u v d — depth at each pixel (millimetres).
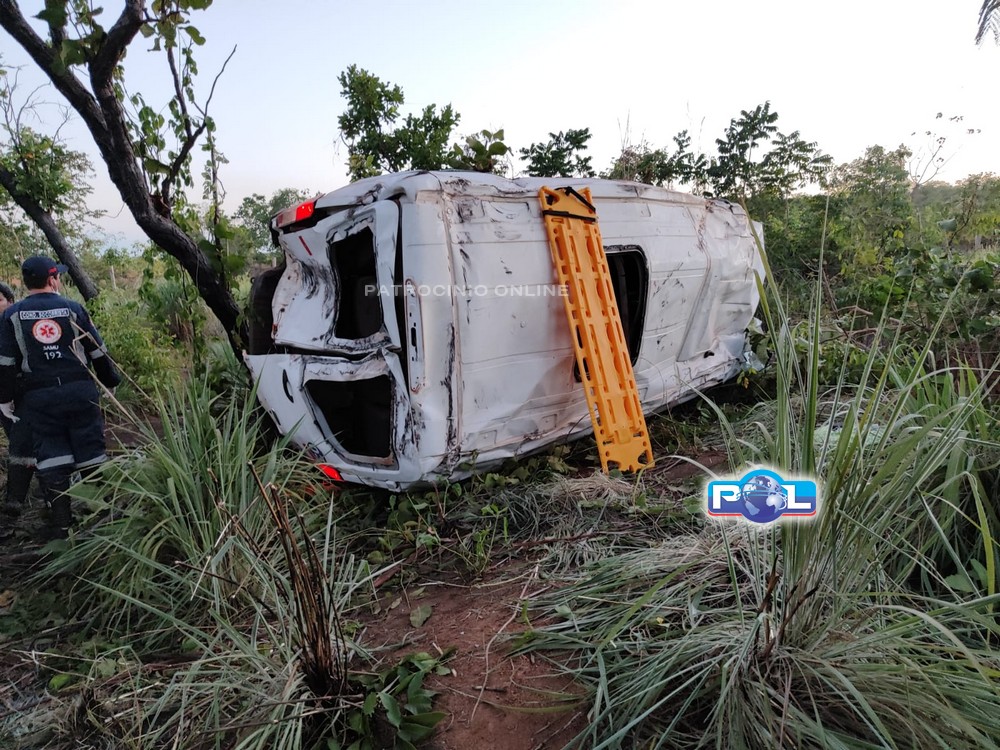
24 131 7328
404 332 3328
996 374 3674
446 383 3350
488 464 3672
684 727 1849
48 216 7754
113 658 2584
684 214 4965
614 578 2600
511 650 2340
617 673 2066
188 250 4930
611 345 3945
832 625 1846
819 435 2342
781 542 1981
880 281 5359
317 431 3850
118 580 2912
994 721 1655
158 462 3146
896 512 2123
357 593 2904
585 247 3916
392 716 1975
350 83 7547
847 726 1743
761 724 1720
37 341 3520
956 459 2398
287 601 2346
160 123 4652
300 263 4113
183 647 2518
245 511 2906
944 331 4414
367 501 3760
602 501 3391
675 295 4715
